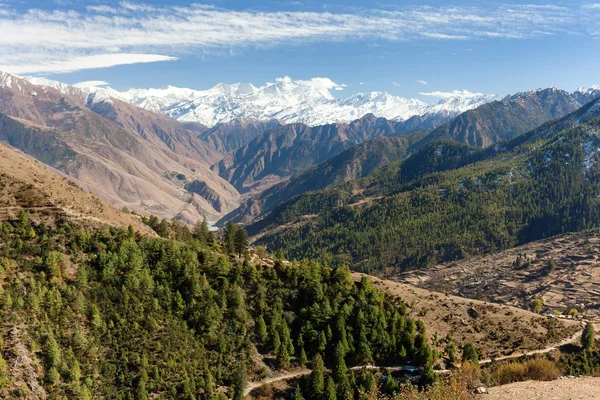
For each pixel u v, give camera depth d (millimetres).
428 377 76438
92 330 72562
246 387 78438
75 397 62312
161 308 81938
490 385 58531
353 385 78000
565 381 46688
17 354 61688
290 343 86750
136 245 90062
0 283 69875
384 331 89938
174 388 71812
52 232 84812
